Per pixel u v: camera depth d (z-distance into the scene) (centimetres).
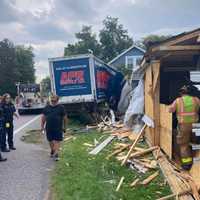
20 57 8738
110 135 1499
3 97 1211
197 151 800
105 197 703
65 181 816
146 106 1306
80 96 2005
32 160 1055
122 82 2180
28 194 734
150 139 1176
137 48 4744
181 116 853
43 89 3906
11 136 1228
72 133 1655
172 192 725
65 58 2008
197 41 934
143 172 895
